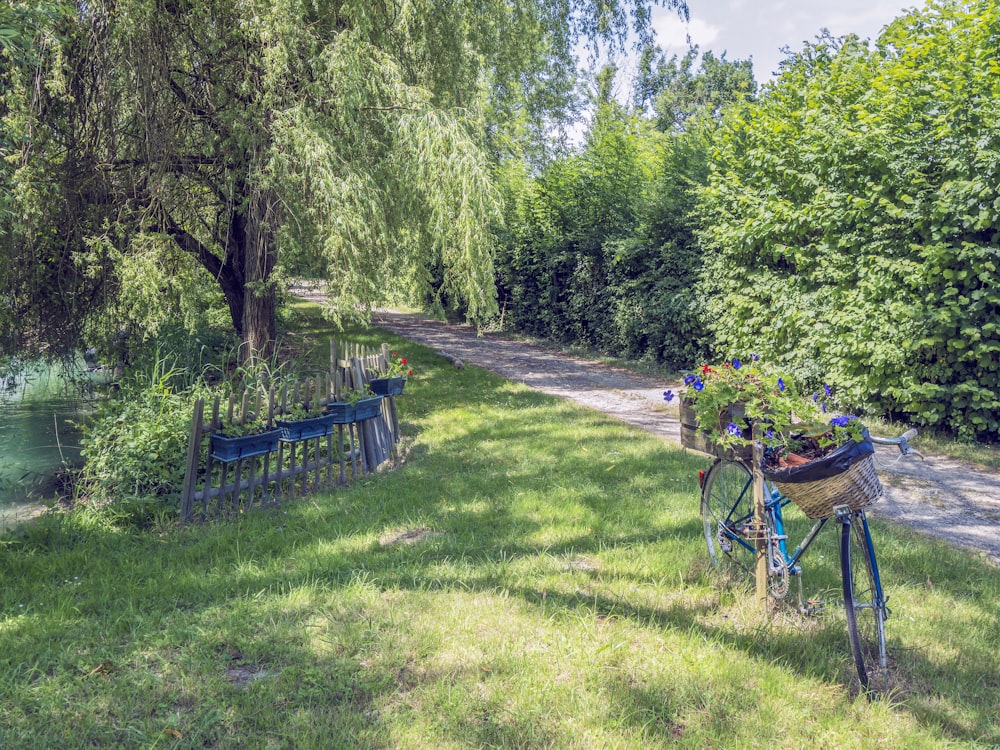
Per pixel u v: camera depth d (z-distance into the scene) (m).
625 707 3.11
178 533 5.48
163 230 10.24
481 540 5.22
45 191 8.92
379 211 9.45
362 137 9.60
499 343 19.72
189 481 5.75
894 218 8.86
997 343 7.75
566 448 7.98
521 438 8.53
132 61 8.81
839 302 9.58
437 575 4.55
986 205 7.72
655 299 14.49
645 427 9.51
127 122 9.53
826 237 9.81
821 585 4.37
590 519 5.58
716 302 12.57
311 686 3.29
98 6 8.60
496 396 11.45
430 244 11.46
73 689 3.23
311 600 4.17
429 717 3.03
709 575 4.52
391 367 8.38
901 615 3.97
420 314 29.66
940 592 4.32
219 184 10.25
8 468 7.86
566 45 16.09
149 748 2.82
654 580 4.48
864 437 3.33
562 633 3.76
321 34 9.72
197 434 5.78
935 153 8.42
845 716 3.08
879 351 8.54
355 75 8.99
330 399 6.89
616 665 3.46
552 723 3.01
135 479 6.05
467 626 3.84
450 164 9.71
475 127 11.61
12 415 10.46
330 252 8.73
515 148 21.23
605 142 17.55
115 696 3.18
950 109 8.02
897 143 8.77
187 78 9.70
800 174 10.30
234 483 6.00
